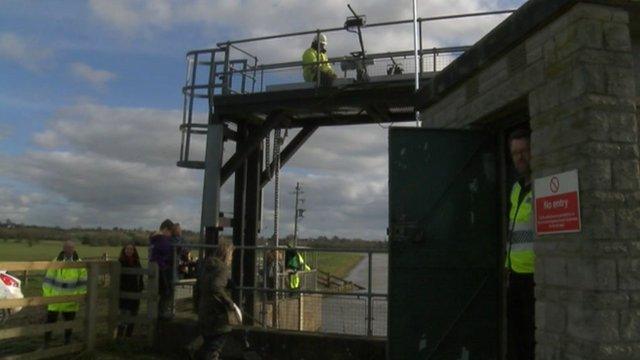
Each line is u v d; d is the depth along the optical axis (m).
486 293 6.29
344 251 8.45
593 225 4.22
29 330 8.37
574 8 4.52
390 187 6.44
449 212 6.39
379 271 12.18
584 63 4.39
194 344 7.97
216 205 11.65
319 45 11.38
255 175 12.97
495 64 5.92
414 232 6.33
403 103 11.03
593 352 4.15
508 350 5.88
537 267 4.93
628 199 4.29
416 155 6.47
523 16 5.18
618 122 4.36
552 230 4.71
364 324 8.38
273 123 11.88
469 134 6.52
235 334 8.75
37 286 20.64
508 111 5.94
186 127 12.06
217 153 11.78
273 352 8.54
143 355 9.25
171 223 10.25
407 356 6.20
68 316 9.92
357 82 11.08
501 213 6.43
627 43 4.49
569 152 4.53
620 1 4.45
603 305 4.14
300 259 13.38
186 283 9.91
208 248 9.83
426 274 6.30
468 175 6.46
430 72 10.79
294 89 11.48
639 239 4.27
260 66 12.02
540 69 5.02
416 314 6.25
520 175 5.79
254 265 12.54
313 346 8.30
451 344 6.22
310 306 13.07
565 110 4.61
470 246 6.36
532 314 5.57
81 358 8.90
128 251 10.28
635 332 4.17
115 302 9.86
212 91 11.99
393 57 11.09
